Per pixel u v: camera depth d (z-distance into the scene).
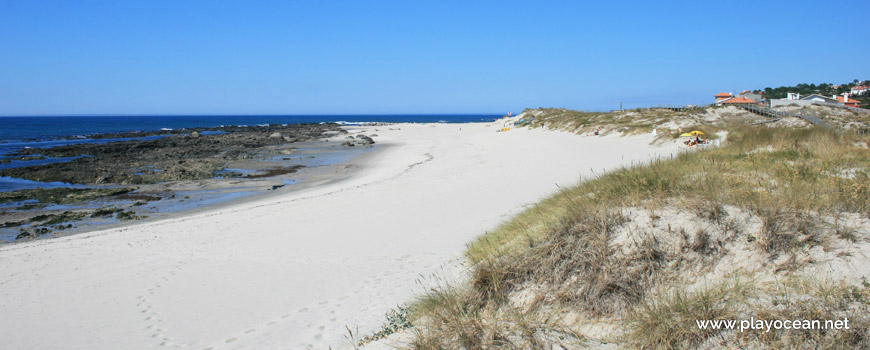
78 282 8.90
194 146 45.47
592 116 44.59
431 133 62.31
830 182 6.14
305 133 67.88
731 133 20.27
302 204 15.96
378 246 9.79
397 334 5.07
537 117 57.78
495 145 34.75
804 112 37.53
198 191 21.64
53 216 16.58
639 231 5.30
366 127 86.19
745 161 9.09
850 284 3.93
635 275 4.73
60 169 27.97
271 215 14.35
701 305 4.09
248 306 7.01
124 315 7.05
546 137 37.03
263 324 6.22
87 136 63.78
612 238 5.38
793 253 4.40
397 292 6.68
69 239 12.97
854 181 6.11
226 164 32.00
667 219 5.46
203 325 6.42
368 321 5.71
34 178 25.30
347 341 5.21
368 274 7.91
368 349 4.84
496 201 13.23
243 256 9.91
